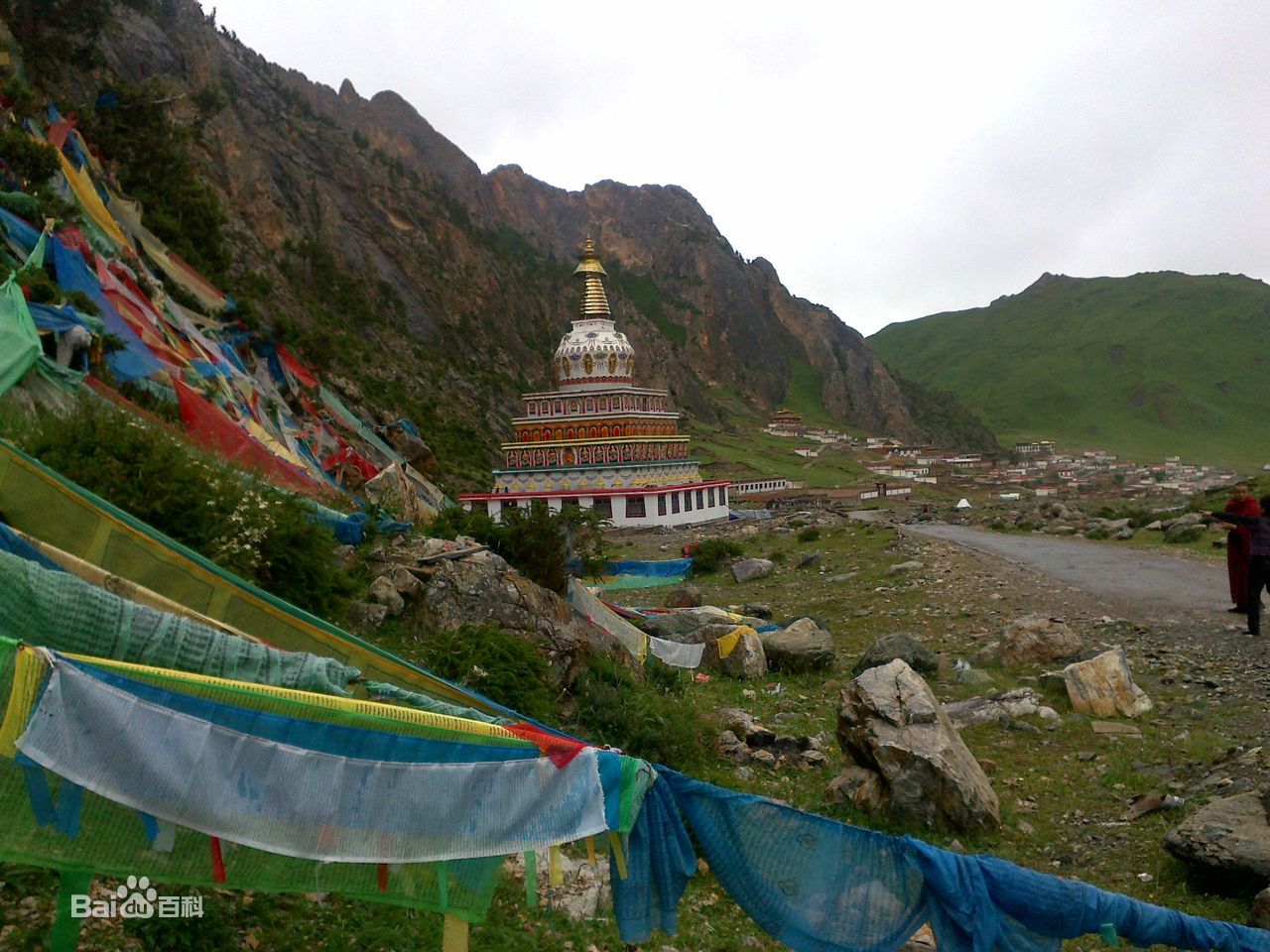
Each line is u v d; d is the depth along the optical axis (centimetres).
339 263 12312
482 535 2298
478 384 12250
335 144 14625
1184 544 3603
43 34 5784
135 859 573
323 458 4034
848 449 16750
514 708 1602
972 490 13238
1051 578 2964
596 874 1097
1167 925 745
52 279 2562
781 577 3669
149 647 633
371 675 927
